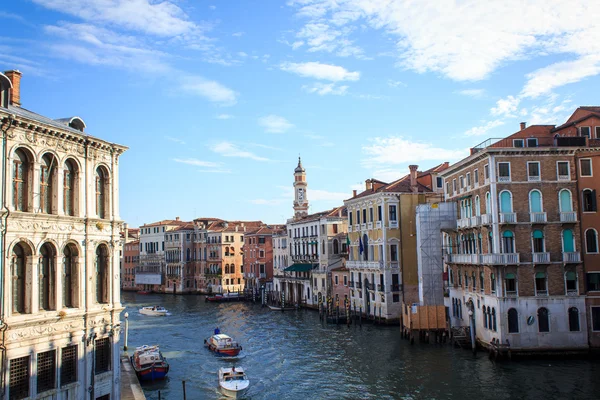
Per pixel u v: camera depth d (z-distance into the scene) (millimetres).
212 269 93062
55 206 18734
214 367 35438
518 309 32969
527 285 33281
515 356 32625
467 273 38906
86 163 20266
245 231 90938
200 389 30219
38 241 17766
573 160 34500
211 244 93500
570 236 34031
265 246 86375
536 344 32781
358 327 49281
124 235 112375
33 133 17859
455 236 41938
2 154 16766
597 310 33375
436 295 42938
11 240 16781
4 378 16234
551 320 33062
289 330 49906
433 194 50625
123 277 111125
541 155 34406
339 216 64688
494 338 33500
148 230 105688
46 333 17781
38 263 17906
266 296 79000
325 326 51062
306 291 68562
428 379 29750
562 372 29734
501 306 32906
